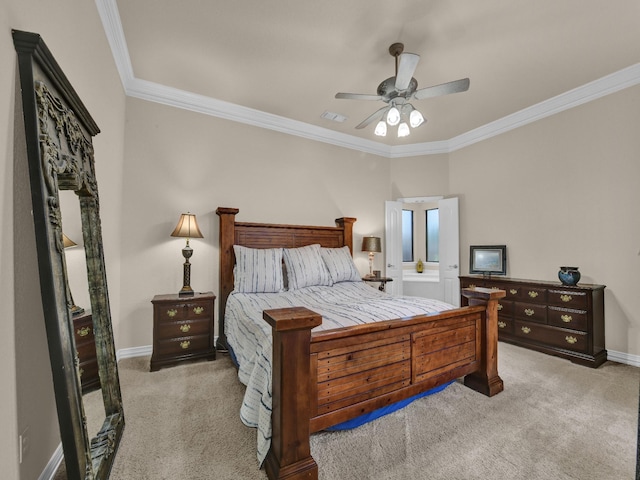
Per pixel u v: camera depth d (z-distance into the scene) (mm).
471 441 1671
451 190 4680
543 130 3564
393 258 4773
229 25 2332
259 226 3605
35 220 1027
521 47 2561
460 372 2143
